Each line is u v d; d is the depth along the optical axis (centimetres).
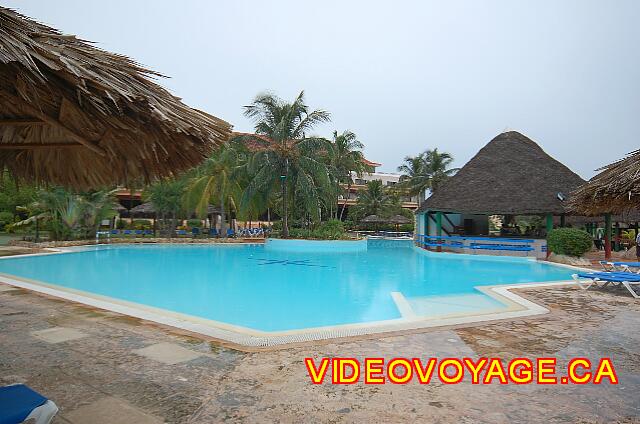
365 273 1477
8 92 242
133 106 229
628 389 392
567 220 2547
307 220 3297
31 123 283
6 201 2947
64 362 452
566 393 383
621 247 2347
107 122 248
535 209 2036
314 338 553
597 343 534
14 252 1927
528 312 719
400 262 1853
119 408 341
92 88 215
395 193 4884
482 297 972
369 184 4550
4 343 519
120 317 664
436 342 536
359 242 2562
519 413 343
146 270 1516
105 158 354
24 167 396
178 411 338
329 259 1964
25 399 237
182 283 1226
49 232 2428
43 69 206
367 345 523
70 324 617
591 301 836
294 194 2848
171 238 2852
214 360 464
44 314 682
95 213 2470
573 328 609
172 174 361
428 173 4816
